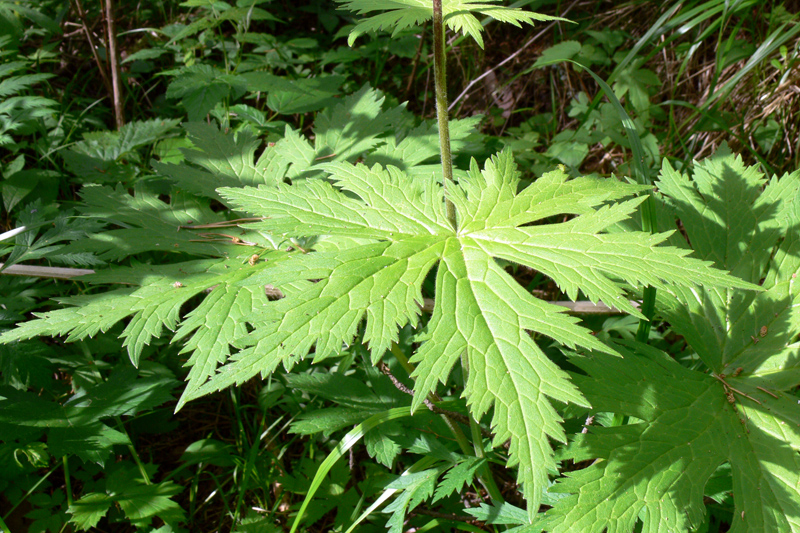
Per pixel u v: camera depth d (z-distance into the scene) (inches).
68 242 27.9
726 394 21.0
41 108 33.4
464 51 48.8
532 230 19.7
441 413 22.7
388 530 24.5
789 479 19.6
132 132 35.2
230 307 21.1
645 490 19.1
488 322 18.1
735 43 38.4
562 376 17.3
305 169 26.1
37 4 43.2
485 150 35.5
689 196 24.4
